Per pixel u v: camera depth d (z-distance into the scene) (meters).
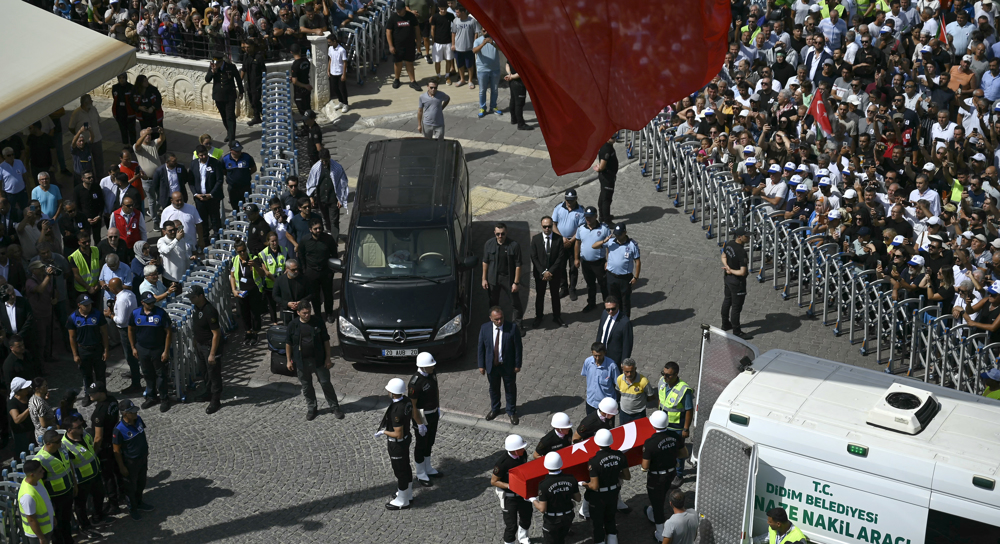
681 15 6.26
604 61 6.23
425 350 17.73
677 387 14.28
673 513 12.98
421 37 31.91
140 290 18.11
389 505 14.31
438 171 20.50
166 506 14.52
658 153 24.75
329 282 19.34
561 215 19.89
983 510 10.55
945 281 17.42
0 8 22.19
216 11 29.86
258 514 14.28
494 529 13.88
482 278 20.91
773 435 11.70
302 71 27.55
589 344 18.72
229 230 20.48
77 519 14.08
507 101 29.28
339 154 26.36
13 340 16.14
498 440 16.00
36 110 19.72
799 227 19.77
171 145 27.48
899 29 29.12
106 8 31.72
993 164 23.17
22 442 15.03
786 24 28.45
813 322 19.17
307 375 16.50
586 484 13.12
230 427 16.53
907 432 11.20
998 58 26.62
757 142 22.77
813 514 11.62
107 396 14.29
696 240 22.09
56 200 21.17
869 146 22.89
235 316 19.98
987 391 14.96
